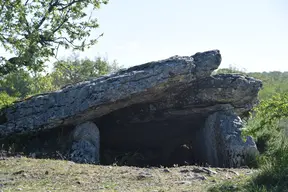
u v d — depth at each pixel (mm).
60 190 8664
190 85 14602
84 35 17438
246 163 12906
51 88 19000
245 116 15367
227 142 13523
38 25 16422
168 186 8844
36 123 13914
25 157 12164
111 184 9211
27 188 8836
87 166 11211
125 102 14133
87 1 17719
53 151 13695
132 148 17000
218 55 14445
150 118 15305
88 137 13930
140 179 9656
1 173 10180
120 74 14352
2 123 14133
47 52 16062
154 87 13781
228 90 14453
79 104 13852
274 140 14078
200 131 15945
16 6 14797
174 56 14461
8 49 14844
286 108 8672
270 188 7527
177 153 17359
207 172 10289
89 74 28094
